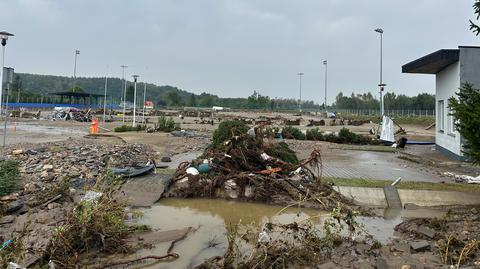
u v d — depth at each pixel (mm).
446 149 17266
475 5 8023
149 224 7109
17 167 9211
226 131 10961
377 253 5719
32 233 5555
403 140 20891
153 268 5184
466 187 9367
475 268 5078
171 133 24719
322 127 39531
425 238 6375
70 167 10641
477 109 7383
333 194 8648
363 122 49219
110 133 24562
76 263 5152
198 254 5719
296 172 9852
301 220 7535
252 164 9820
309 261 5414
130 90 115000
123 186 9148
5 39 14070
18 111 50781
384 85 31375
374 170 12516
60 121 42156
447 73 16797
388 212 8234
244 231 6785
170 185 9664
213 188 9172
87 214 5660
